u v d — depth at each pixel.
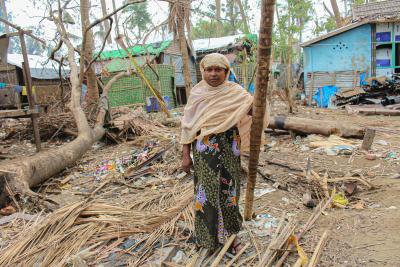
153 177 5.22
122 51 16.58
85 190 4.93
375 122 9.39
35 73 16.61
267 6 2.35
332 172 4.89
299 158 5.76
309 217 3.53
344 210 3.68
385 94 13.37
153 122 9.07
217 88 2.61
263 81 2.51
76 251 2.94
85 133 7.09
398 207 3.61
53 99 12.67
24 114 7.26
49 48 9.80
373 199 3.93
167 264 2.72
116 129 8.18
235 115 2.54
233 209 2.76
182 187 4.49
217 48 17.86
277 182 4.50
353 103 13.73
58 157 5.61
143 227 3.26
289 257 2.80
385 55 15.15
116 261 2.80
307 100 16.11
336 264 2.70
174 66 16.69
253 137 2.73
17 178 4.34
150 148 6.77
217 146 2.60
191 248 2.94
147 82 9.88
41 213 3.90
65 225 3.31
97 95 10.23
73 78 8.45
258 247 2.95
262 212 3.66
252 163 2.94
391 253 2.76
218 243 2.71
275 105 14.59
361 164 5.25
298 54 22.70
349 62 15.55
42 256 2.90
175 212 3.52
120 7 7.42
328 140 6.70
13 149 8.14
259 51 2.46
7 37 7.39
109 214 3.53
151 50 16.62
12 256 2.92
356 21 15.70
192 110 2.67
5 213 3.95
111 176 5.39
